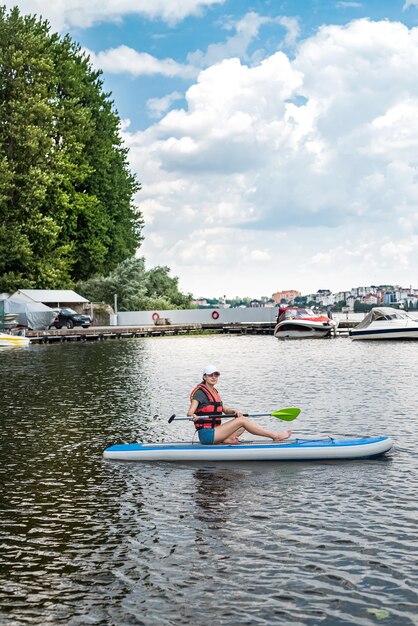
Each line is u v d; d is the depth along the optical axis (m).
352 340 49.91
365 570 7.25
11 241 53.66
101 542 8.27
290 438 12.59
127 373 26.50
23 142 54.50
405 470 11.07
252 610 6.50
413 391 19.67
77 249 62.56
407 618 6.28
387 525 8.52
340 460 11.77
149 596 6.83
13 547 8.18
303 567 7.36
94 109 65.00
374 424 14.80
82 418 16.33
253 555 7.71
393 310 49.34
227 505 9.52
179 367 29.05
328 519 8.80
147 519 9.04
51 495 10.21
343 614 6.38
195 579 7.16
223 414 12.12
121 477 11.12
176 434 14.41
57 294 57.78
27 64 54.94
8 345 46.91
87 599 6.81
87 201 60.53
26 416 16.67
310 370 26.56
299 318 56.62
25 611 6.60
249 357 34.22
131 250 77.75
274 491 10.12
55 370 27.92
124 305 73.62
